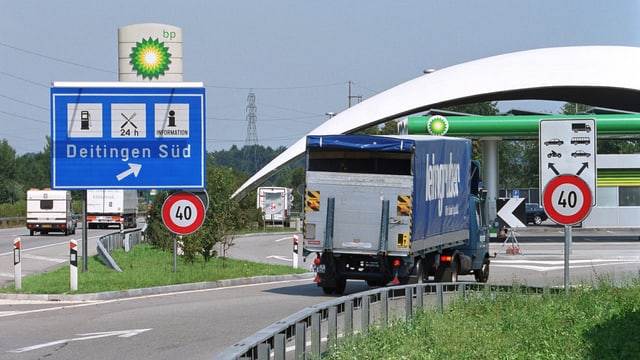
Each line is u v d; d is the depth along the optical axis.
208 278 46.78
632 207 129.75
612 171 129.75
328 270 41.75
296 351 15.78
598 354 20.03
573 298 29.30
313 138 40.94
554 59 113.44
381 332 20.62
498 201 66.06
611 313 26.53
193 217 47.56
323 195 41.25
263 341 13.56
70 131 49.47
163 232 68.25
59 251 75.50
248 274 50.62
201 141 49.94
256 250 84.31
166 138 49.91
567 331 23.20
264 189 152.38
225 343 25.38
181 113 49.97
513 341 21.59
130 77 92.25
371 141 40.31
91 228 139.62
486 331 23.05
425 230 42.19
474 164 52.50
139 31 92.06
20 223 149.75
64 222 111.25
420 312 25.31
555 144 27.30
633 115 101.44
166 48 92.38
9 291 39.75
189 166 49.97
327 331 18.39
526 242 98.25
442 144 44.66
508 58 115.25
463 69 115.75
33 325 29.34
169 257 61.41
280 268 55.84
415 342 20.22
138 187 49.78
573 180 27.19
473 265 50.94
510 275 56.66
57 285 41.78
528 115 106.44
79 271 49.44
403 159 40.41
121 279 44.38
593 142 27.11
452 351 19.53
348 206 40.91
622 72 112.06
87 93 49.59
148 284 42.75
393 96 116.62
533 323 24.53
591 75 112.00
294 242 57.88
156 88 49.81
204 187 49.97
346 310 19.77
